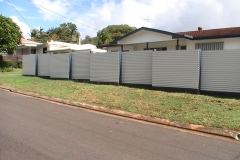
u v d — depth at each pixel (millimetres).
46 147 4664
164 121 6809
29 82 16688
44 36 72438
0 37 27234
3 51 29141
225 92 9445
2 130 5762
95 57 14367
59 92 12211
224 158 4289
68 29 79188
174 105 8391
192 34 18688
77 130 5922
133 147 4781
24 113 7805
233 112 7227
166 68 11008
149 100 9352
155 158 4234
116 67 13203
